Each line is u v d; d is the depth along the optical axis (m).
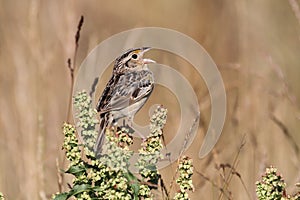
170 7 19.02
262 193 8.34
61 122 13.02
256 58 15.00
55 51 13.97
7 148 12.45
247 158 11.75
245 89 13.69
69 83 13.50
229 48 16.55
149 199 8.22
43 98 13.22
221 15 17.41
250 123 12.68
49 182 11.63
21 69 13.45
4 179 12.16
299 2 15.66
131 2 19.28
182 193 8.24
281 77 13.12
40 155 11.65
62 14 14.90
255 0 16.33
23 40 14.11
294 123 12.99
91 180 8.33
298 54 15.56
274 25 16.16
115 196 8.13
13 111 13.15
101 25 18.27
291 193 11.06
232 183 11.16
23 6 16.61
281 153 12.30
